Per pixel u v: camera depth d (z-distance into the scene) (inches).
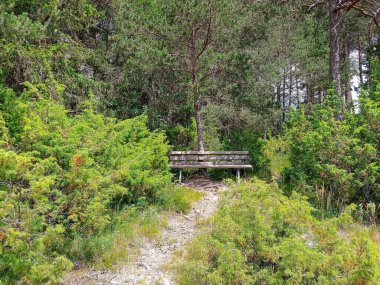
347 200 257.1
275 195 159.2
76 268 163.3
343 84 640.4
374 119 257.8
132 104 475.5
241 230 144.7
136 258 179.0
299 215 152.2
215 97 421.1
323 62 622.8
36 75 321.7
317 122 299.3
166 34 367.9
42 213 161.3
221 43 385.1
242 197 162.4
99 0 491.5
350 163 251.1
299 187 273.6
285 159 400.8
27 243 138.1
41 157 197.2
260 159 382.3
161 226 225.9
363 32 653.3
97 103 374.3
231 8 359.6
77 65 427.5
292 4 446.6
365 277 134.2
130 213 226.1
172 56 370.3
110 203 232.4
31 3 346.3
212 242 144.8
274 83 485.4
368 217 239.3
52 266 133.8
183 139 468.1
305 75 665.0
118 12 431.5
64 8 379.9
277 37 573.9
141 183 251.9
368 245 140.4
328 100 310.0
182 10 349.1
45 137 200.1
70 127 223.9
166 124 478.3
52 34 362.0
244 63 371.9
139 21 370.3
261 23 481.4
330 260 133.4
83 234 182.5
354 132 258.2
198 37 390.3
